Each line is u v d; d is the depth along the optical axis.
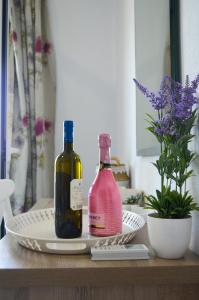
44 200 1.73
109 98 2.29
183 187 0.75
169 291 0.61
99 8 2.31
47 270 0.58
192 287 0.61
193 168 0.71
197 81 0.64
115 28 2.30
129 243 0.74
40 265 0.59
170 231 0.63
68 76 2.28
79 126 2.26
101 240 0.66
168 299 0.61
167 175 0.71
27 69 2.16
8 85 2.12
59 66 2.28
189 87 0.66
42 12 2.26
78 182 0.75
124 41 1.94
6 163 2.11
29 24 2.15
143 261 0.62
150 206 0.70
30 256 0.65
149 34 1.24
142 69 1.38
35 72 2.15
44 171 2.14
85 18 2.31
